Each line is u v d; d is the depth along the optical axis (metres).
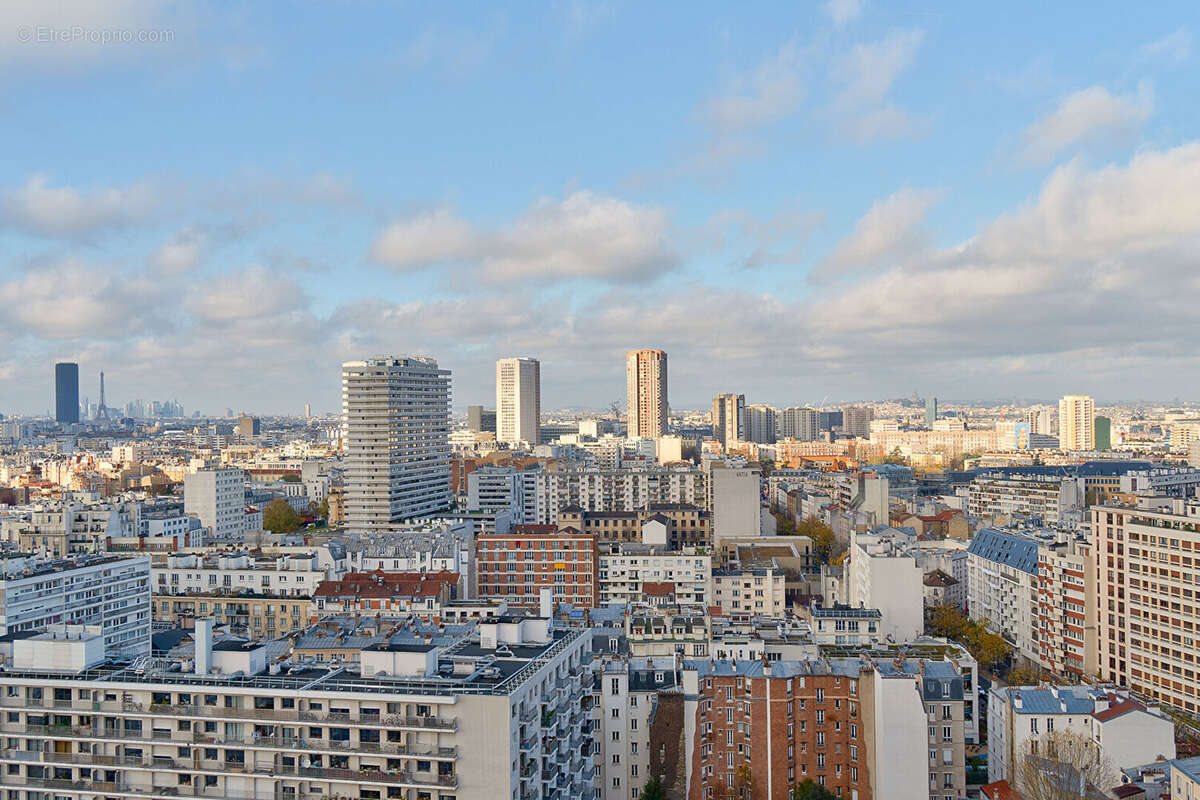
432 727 169.88
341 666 190.12
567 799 199.12
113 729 180.12
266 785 174.62
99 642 194.00
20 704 183.50
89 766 179.25
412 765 171.00
